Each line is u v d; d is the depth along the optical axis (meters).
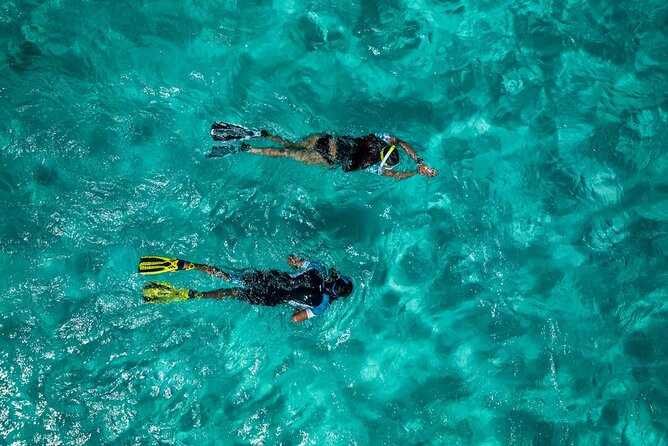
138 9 7.30
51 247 5.94
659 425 6.59
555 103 7.94
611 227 7.45
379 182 7.00
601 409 6.55
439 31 8.05
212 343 5.97
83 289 5.85
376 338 6.44
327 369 6.21
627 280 7.22
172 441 5.64
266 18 7.65
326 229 6.65
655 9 8.56
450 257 6.95
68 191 6.18
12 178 6.15
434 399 6.32
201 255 6.21
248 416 5.88
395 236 6.87
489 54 8.04
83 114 6.56
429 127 7.46
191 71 7.11
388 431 6.09
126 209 6.21
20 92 6.54
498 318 6.79
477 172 7.37
